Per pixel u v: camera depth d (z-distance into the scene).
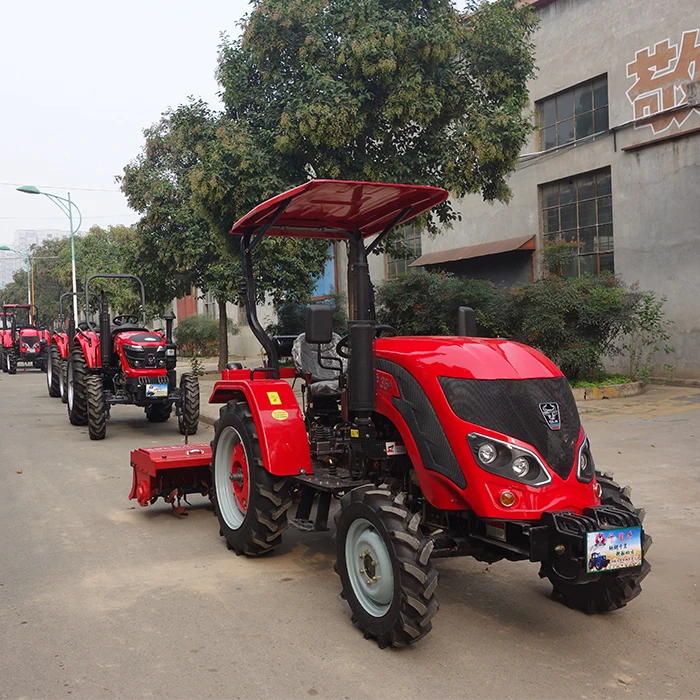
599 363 13.57
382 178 11.33
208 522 6.27
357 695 3.31
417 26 11.06
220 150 11.28
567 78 15.55
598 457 8.00
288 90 11.38
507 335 12.95
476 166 11.51
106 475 8.23
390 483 4.37
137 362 10.74
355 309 5.00
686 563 4.98
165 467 6.00
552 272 13.81
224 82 11.94
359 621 3.93
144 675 3.52
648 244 14.03
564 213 15.84
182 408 10.72
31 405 15.45
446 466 3.78
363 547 3.95
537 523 3.59
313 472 4.90
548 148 16.25
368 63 10.69
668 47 13.47
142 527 6.12
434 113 11.01
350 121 10.80
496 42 11.48
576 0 15.20
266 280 17.23
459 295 13.10
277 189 11.33
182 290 19.92
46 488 7.59
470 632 3.98
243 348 29.94
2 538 5.82
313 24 11.01
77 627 4.08
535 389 3.83
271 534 5.01
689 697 3.29
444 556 3.84
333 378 5.54
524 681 3.44
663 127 13.63
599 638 3.90
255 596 4.52
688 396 12.13
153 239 18.44
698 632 3.97
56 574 4.96
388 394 4.23
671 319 13.73
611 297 12.39
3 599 4.50
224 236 12.27
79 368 11.78
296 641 3.88
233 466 5.50
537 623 4.10
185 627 4.07
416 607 3.52
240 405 5.28
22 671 3.57
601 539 3.41
